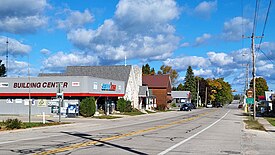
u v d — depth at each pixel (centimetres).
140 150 1380
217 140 1864
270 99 7431
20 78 4553
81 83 4294
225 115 5650
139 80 7344
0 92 4622
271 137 2233
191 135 2116
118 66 6369
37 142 1631
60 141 1684
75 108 4178
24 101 4534
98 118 4112
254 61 4481
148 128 2683
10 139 1780
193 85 13562
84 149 1384
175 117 4769
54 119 3709
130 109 5709
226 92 14962
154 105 7969
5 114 4553
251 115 6016
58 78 4381
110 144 1570
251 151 1457
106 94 4878
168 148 1466
